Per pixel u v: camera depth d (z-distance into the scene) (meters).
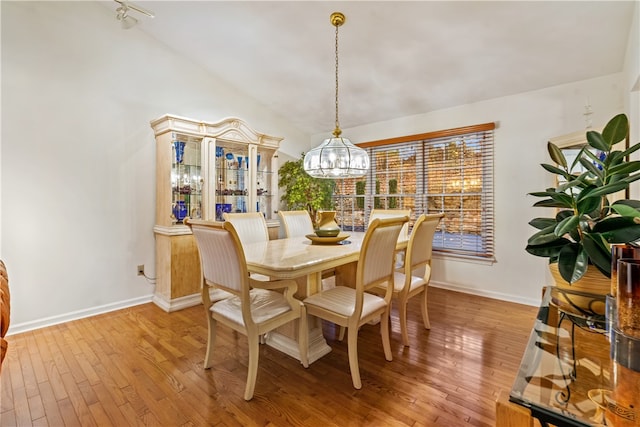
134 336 2.44
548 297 1.29
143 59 3.18
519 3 2.09
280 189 4.59
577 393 0.76
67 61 2.71
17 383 1.80
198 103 3.62
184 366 2.00
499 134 3.22
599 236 1.07
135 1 2.65
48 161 2.63
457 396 1.67
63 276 2.72
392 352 2.17
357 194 4.46
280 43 3.01
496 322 2.66
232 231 1.57
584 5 2.02
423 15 2.33
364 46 2.81
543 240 1.23
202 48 3.32
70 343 2.31
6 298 0.79
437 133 3.61
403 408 1.58
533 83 2.90
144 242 3.22
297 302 1.92
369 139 4.33
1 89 2.40
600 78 2.65
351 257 2.15
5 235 2.45
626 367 0.68
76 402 1.64
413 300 3.27
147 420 1.51
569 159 2.74
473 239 3.43
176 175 3.12
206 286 1.95
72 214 2.76
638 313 0.68
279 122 4.57
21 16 2.48
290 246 2.46
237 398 1.67
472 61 2.75
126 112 3.07
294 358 2.11
